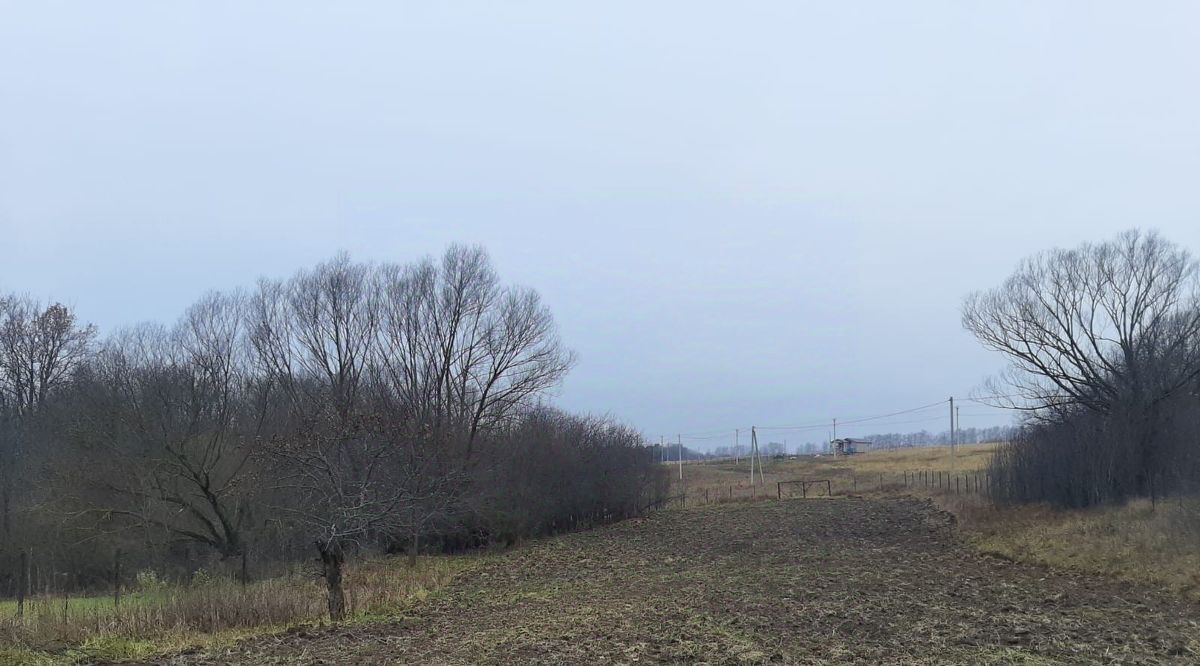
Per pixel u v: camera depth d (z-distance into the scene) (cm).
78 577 3741
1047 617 1731
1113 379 3978
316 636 1736
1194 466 3203
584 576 2905
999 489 4275
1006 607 1858
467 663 1385
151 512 3878
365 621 1950
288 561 3578
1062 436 3894
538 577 2997
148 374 4109
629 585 2516
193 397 4172
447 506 3703
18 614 1775
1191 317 3847
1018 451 4191
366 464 2159
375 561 3553
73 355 5019
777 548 3409
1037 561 2694
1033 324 4169
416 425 2802
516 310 4816
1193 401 3591
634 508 5428
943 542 3444
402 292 4653
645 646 1472
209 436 4141
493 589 2698
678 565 3044
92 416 3934
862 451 11744
